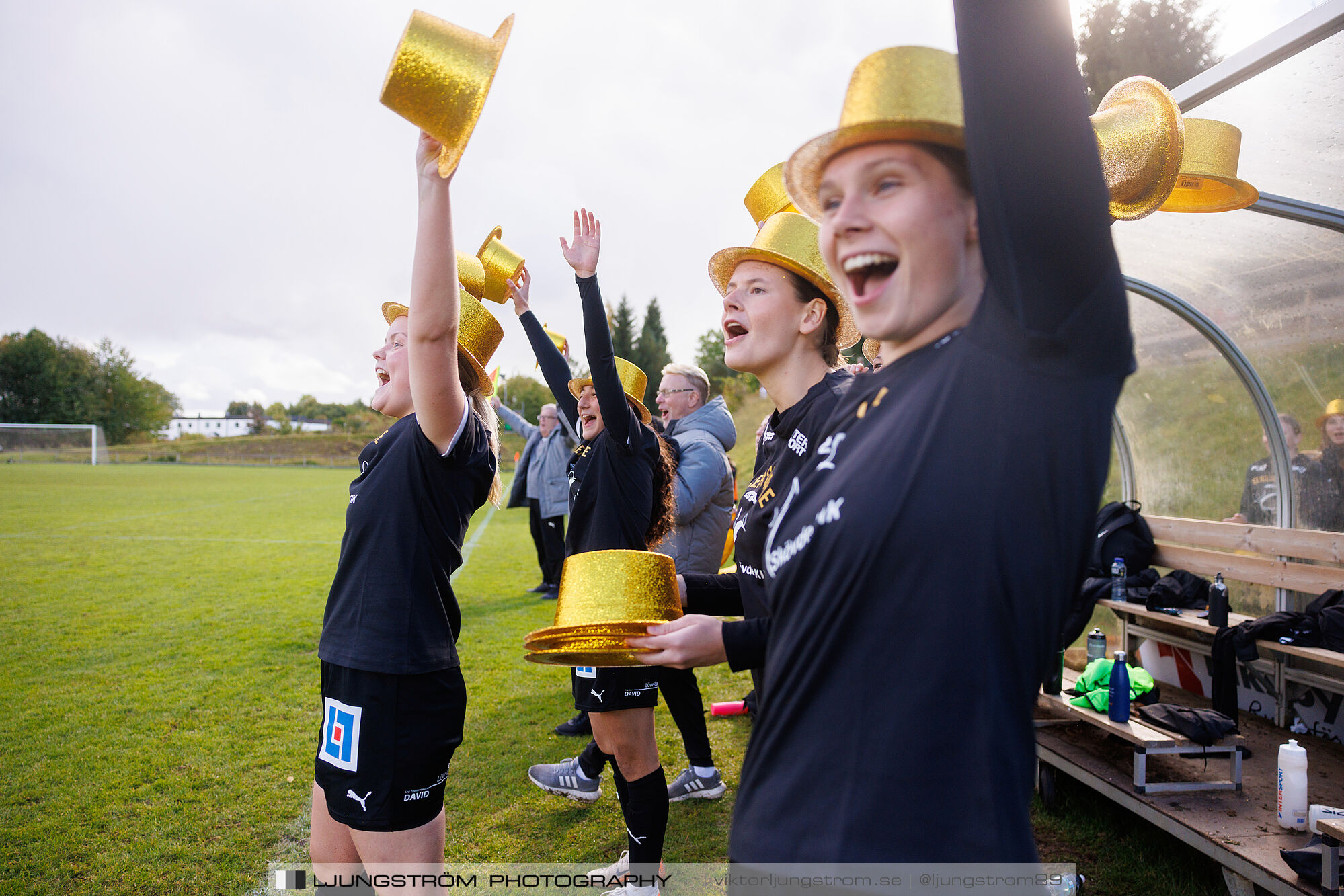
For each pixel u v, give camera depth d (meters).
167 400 102.31
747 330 1.70
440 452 2.03
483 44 1.38
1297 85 3.26
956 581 0.82
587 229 2.73
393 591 1.99
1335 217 3.44
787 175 1.00
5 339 80.81
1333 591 4.03
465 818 3.78
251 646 6.73
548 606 8.48
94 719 5.00
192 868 3.28
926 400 0.87
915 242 0.88
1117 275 0.85
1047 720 4.09
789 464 1.44
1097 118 1.58
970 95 0.82
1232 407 5.06
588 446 3.09
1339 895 2.41
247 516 17.83
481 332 2.31
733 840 0.98
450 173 1.42
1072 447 0.83
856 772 0.85
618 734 2.74
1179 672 5.06
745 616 1.58
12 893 3.08
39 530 14.65
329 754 1.99
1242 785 3.31
